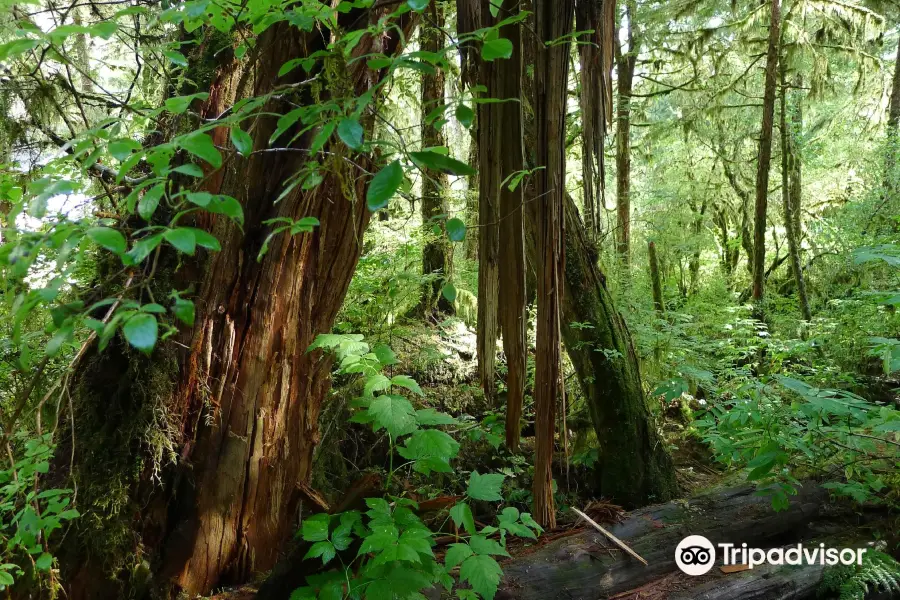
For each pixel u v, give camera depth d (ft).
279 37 6.07
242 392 6.64
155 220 6.16
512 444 7.36
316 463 9.23
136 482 6.17
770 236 24.93
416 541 5.12
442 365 12.44
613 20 7.09
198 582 6.62
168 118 6.47
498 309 6.89
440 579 5.48
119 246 2.68
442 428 10.74
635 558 8.20
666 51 20.11
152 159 3.30
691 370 10.88
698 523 8.96
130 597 6.12
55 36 3.13
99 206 6.94
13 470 4.85
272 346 6.80
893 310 14.69
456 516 5.85
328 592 5.34
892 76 21.18
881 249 8.21
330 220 6.99
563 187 6.78
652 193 21.83
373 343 11.86
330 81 4.19
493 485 6.27
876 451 9.79
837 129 22.84
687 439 12.11
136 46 6.61
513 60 6.10
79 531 5.90
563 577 7.77
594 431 11.35
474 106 6.43
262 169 6.38
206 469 6.55
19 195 4.38
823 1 18.43
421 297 13.94
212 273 6.34
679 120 20.79
